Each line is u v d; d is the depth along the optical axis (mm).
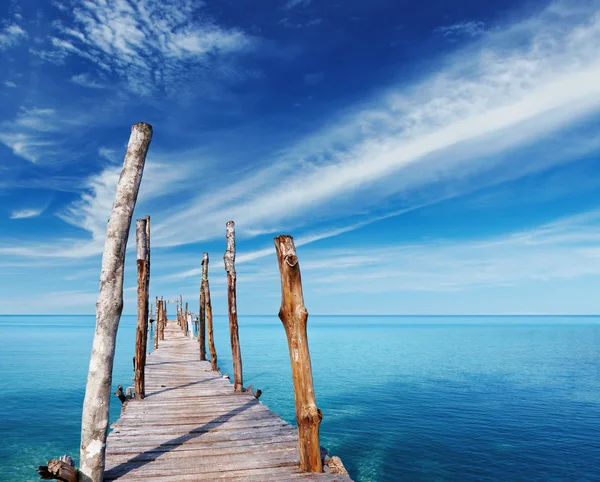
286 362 38281
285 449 6340
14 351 48688
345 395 23359
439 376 30531
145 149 5527
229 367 32562
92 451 4844
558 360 42031
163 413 8805
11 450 13438
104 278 5082
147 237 11531
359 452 14094
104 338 5008
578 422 18016
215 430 7410
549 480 12023
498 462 13320
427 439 15453
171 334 42125
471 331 124250
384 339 83000
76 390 23141
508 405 21156
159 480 5152
